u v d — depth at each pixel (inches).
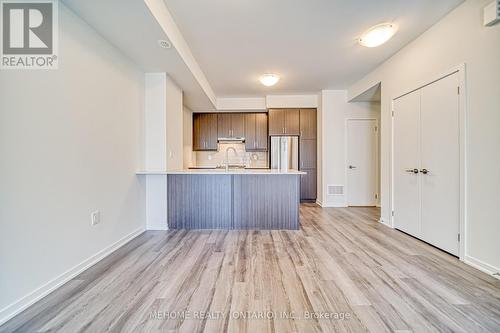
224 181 135.8
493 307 61.2
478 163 83.0
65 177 75.2
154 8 79.4
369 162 201.2
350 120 200.1
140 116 125.9
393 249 101.9
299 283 73.5
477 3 82.3
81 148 82.3
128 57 111.8
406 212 123.4
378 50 125.5
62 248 73.7
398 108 128.0
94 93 89.0
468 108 86.5
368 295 66.9
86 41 84.1
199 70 148.3
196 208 136.3
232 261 89.9
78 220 80.7
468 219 86.8
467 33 86.2
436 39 100.8
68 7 75.2
